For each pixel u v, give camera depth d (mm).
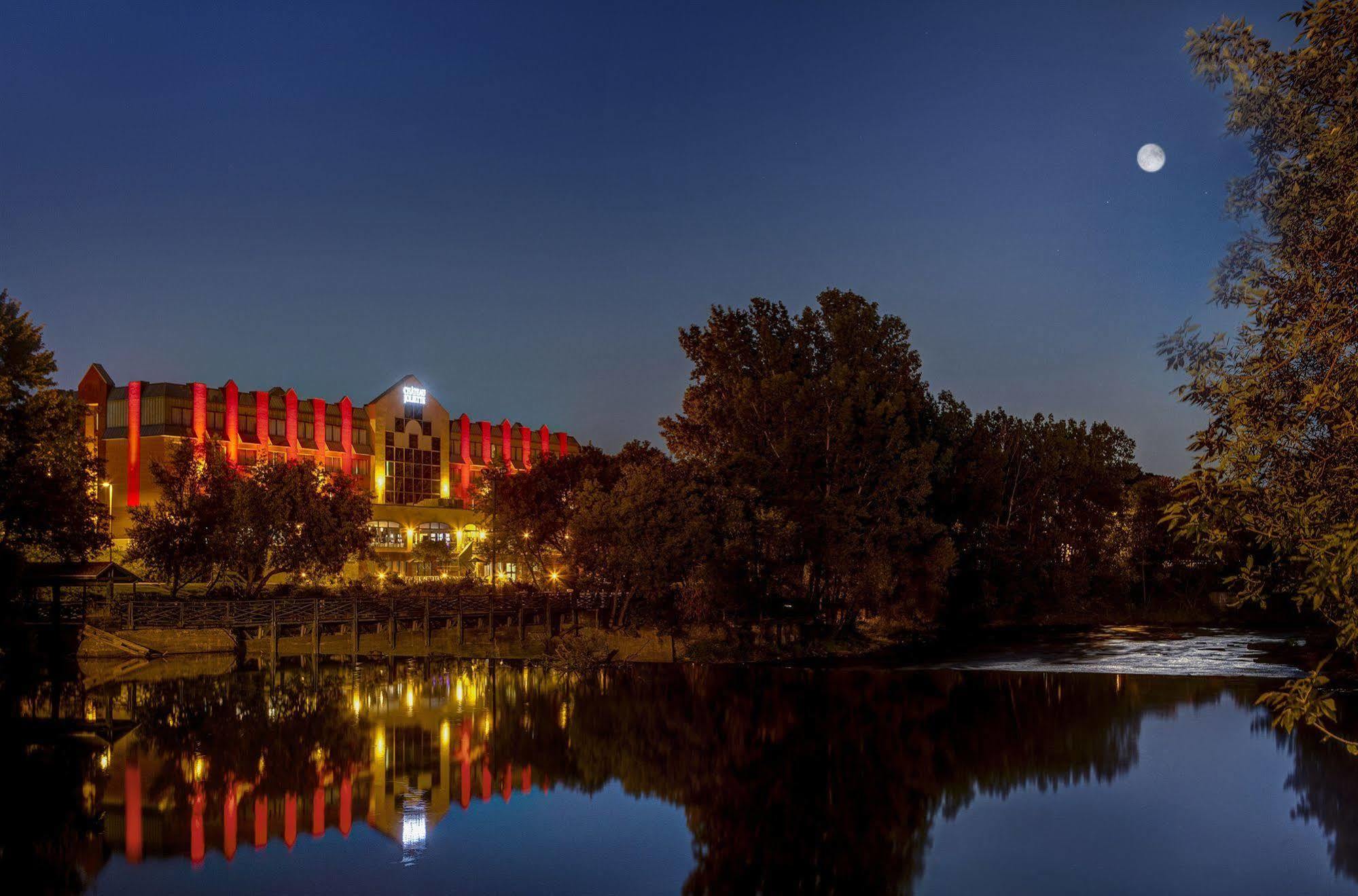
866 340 63906
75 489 54250
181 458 68250
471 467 119375
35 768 29844
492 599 63375
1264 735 32969
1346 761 29109
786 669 52531
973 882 20172
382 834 23594
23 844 22672
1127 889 19609
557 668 52656
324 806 25828
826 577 62531
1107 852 21719
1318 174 9406
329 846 22625
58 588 53312
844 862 21484
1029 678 47812
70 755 31422
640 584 58156
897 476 59219
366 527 91500
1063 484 88500
